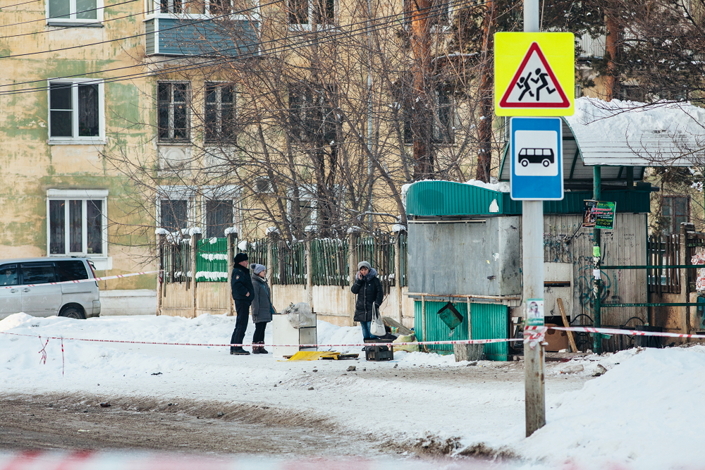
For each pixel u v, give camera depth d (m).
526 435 14.76
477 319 26.67
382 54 39.47
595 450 13.35
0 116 54.09
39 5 54.50
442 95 41.62
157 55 53.44
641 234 27.44
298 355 28.20
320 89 40.59
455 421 17.23
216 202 45.12
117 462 14.62
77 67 54.94
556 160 14.55
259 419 19.45
